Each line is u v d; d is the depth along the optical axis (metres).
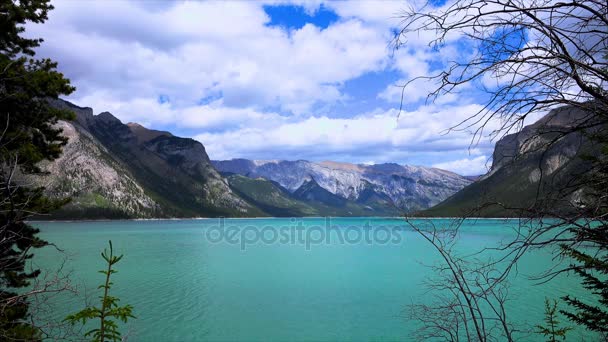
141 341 21.22
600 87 2.77
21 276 11.02
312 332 23.30
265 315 27.25
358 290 36.12
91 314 5.50
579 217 2.93
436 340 13.46
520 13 2.71
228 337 22.33
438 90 2.94
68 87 14.38
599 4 2.67
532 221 3.06
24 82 12.38
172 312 27.81
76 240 94.56
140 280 41.03
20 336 7.42
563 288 31.17
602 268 5.55
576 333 19.34
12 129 12.10
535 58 2.69
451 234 3.67
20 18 13.83
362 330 23.55
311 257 62.12
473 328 17.20
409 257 59.78
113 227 166.75
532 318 22.55
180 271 47.78
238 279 42.34
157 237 108.25
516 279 34.72
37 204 10.91
